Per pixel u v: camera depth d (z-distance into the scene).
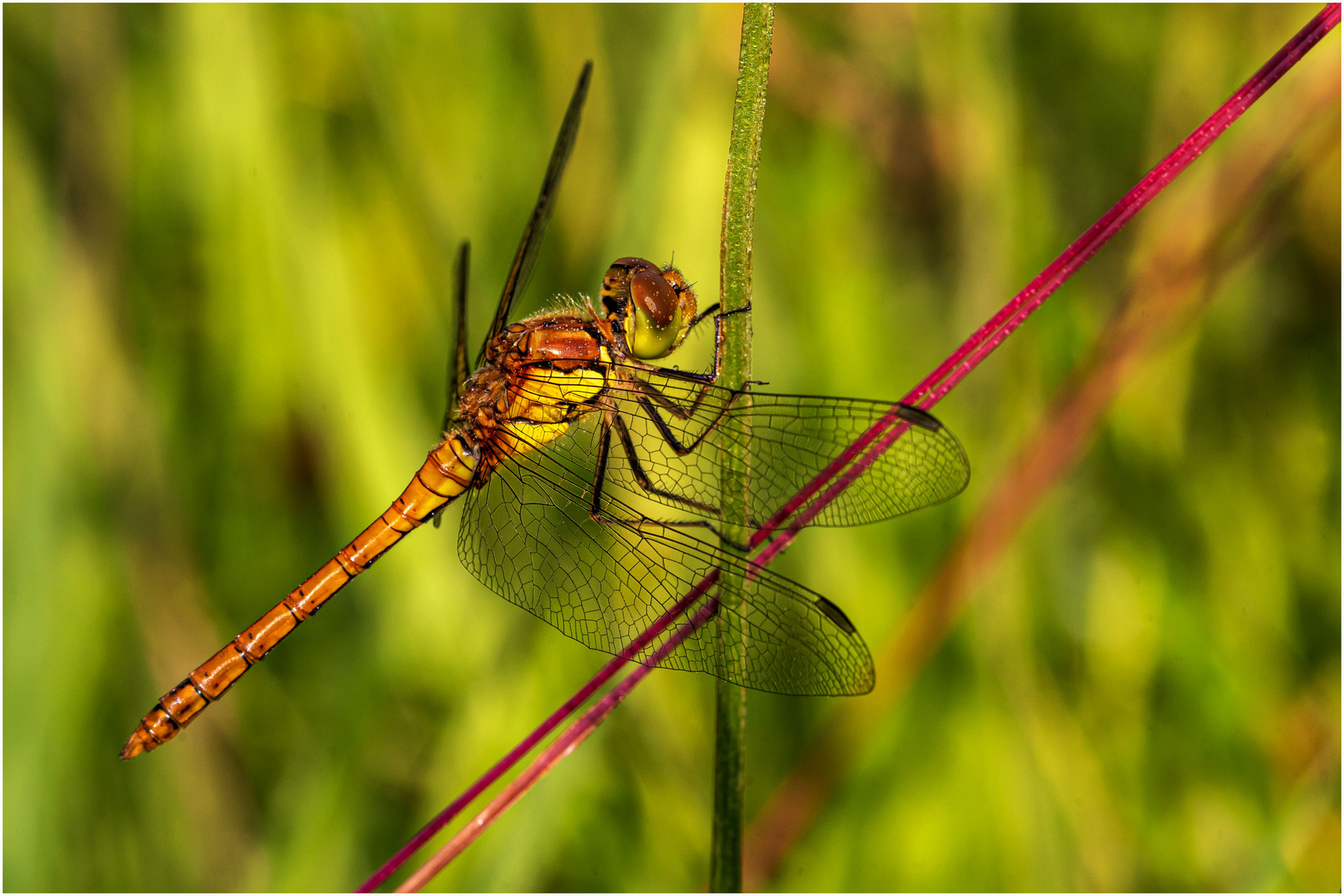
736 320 0.45
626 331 0.47
